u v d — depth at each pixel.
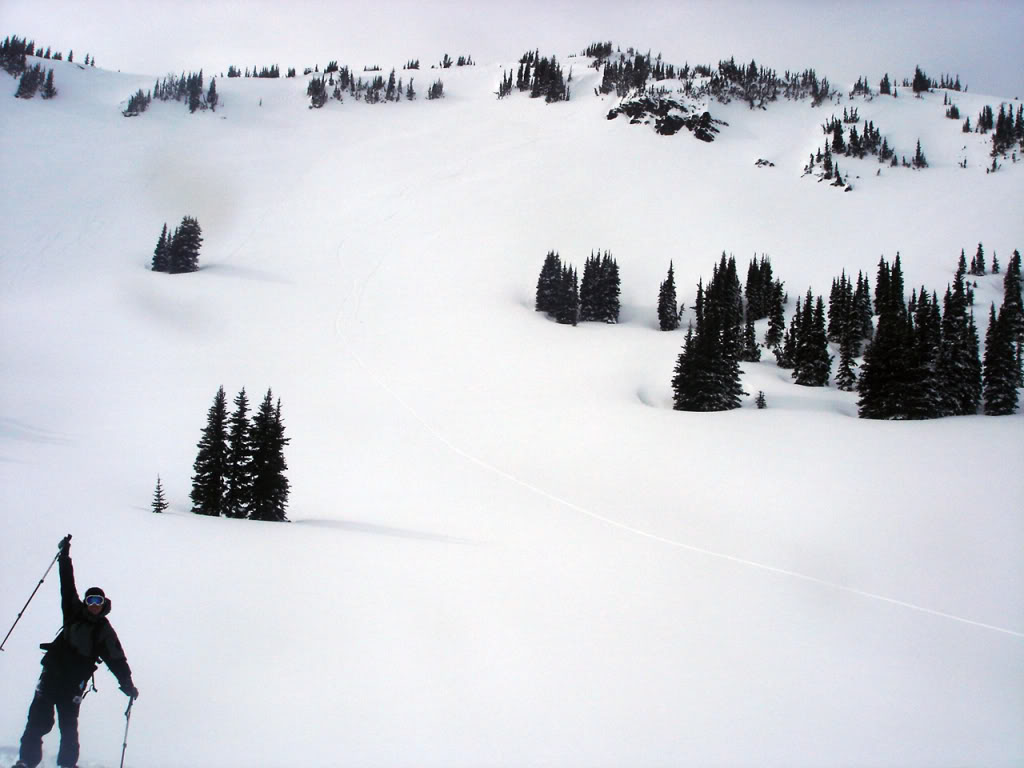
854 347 81.88
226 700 7.29
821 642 12.51
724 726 8.16
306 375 59.97
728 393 55.62
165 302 78.56
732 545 24.58
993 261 102.62
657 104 178.00
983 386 62.59
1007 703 10.39
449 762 6.54
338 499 30.73
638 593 14.55
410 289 91.94
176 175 132.88
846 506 28.64
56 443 34.00
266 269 95.88
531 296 98.06
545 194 136.62
